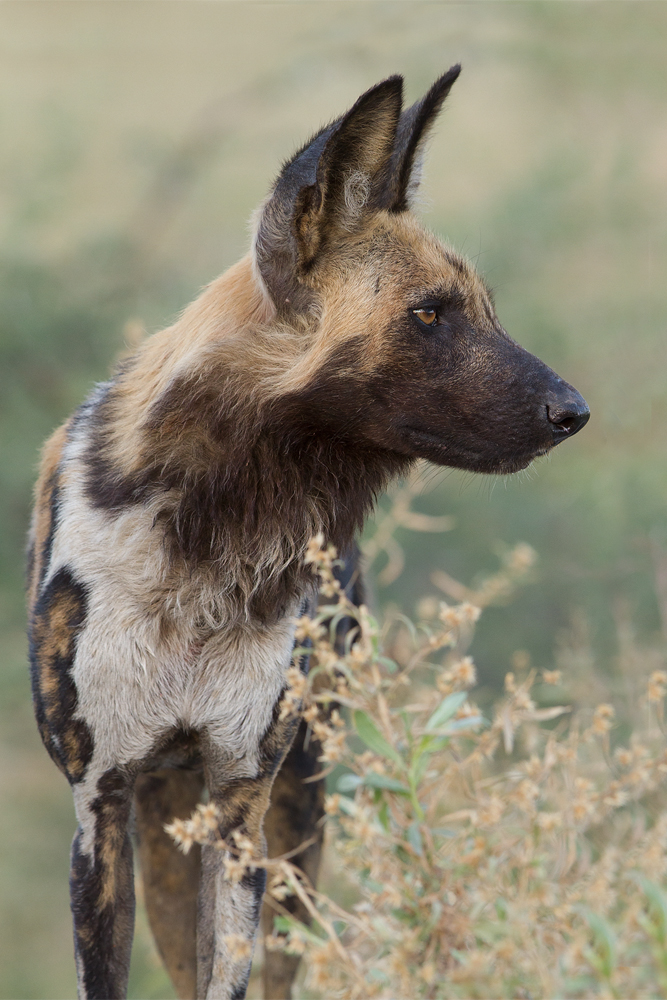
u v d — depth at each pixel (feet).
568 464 92.38
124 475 31.30
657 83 110.73
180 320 33.09
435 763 30.91
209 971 31.22
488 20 107.04
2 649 86.58
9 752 89.92
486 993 23.66
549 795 29.30
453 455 32.32
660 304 98.48
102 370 89.76
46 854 80.18
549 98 115.55
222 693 31.24
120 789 31.48
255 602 31.53
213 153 107.86
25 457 86.02
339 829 34.22
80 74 135.03
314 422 31.48
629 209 101.71
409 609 79.77
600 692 46.50
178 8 161.07
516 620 78.13
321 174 30.27
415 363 31.53
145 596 30.83
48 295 91.97
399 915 25.90
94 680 30.73
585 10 108.17
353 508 33.22
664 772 30.30
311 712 28.94
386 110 30.73
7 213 95.30
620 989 23.86
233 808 31.73
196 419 30.89
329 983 24.95
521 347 32.68
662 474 83.41
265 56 144.97
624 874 26.30
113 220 102.32
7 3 160.04
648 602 70.38
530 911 24.99
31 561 36.78
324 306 31.22
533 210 95.61
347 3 135.54
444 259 32.24
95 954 30.45
